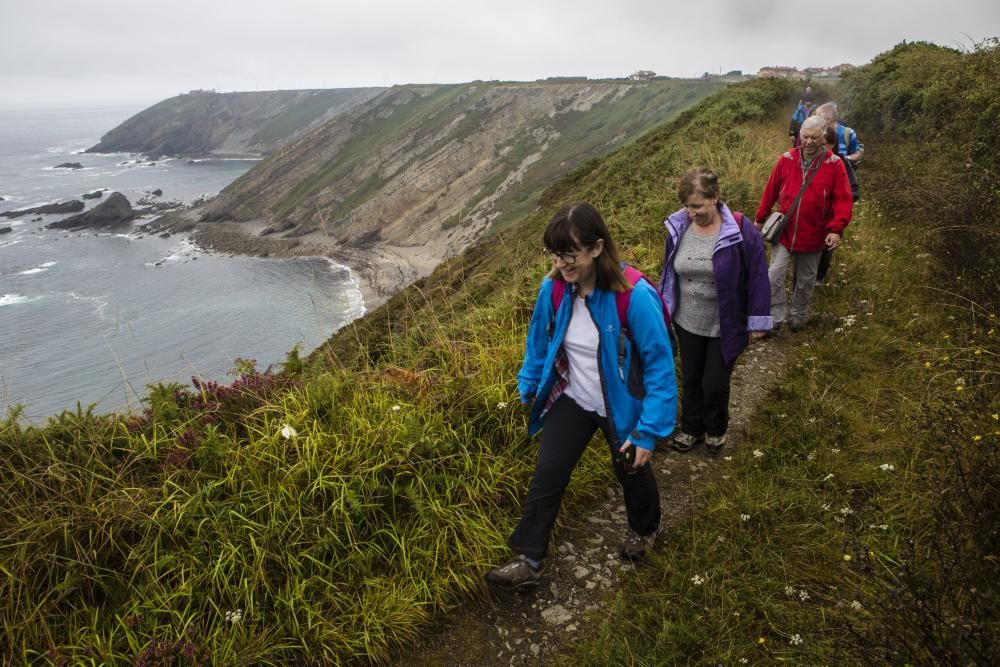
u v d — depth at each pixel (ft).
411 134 393.50
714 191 11.16
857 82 57.52
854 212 27.40
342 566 9.38
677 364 15.02
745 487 10.94
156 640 7.93
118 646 7.99
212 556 8.86
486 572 9.71
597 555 10.29
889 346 15.65
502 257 40.37
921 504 9.51
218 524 9.06
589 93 399.24
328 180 372.79
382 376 13.08
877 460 11.14
